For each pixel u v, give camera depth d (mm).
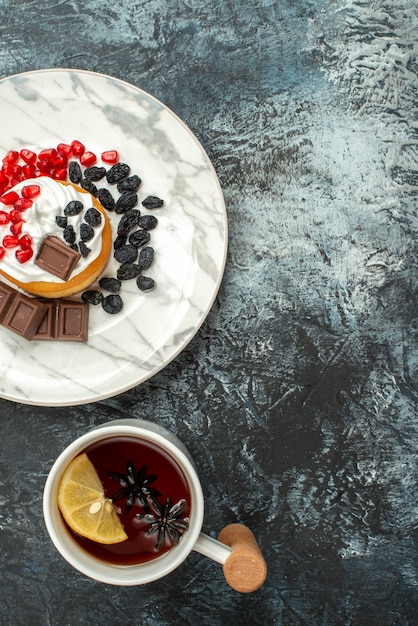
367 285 645
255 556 554
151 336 625
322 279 645
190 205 620
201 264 620
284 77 642
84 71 613
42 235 594
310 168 642
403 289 645
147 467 612
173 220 624
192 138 613
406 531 648
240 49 642
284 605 652
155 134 618
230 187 643
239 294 646
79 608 655
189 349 647
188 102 643
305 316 646
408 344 646
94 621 654
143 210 626
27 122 626
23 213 593
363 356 646
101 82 614
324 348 647
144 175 625
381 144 642
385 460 647
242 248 644
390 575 648
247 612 653
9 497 650
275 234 644
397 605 648
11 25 645
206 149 643
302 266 645
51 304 620
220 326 647
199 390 648
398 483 647
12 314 607
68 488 586
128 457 612
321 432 648
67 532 589
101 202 629
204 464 650
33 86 618
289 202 643
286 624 652
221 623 653
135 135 621
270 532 650
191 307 621
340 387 647
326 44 642
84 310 618
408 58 640
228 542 584
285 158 642
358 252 644
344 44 642
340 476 648
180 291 624
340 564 650
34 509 650
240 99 643
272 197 643
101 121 623
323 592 651
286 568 652
